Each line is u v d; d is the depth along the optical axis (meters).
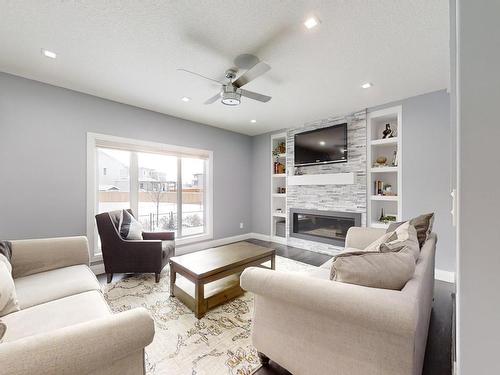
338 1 1.59
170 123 3.97
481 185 0.43
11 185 2.59
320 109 3.67
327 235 4.19
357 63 2.35
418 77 2.64
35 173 2.73
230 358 1.58
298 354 1.24
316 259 3.80
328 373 1.14
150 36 1.96
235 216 5.06
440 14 1.68
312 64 2.36
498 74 0.42
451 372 1.43
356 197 3.75
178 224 4.25
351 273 1.14
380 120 3.74
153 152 3.77
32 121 2.71
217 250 2.79
